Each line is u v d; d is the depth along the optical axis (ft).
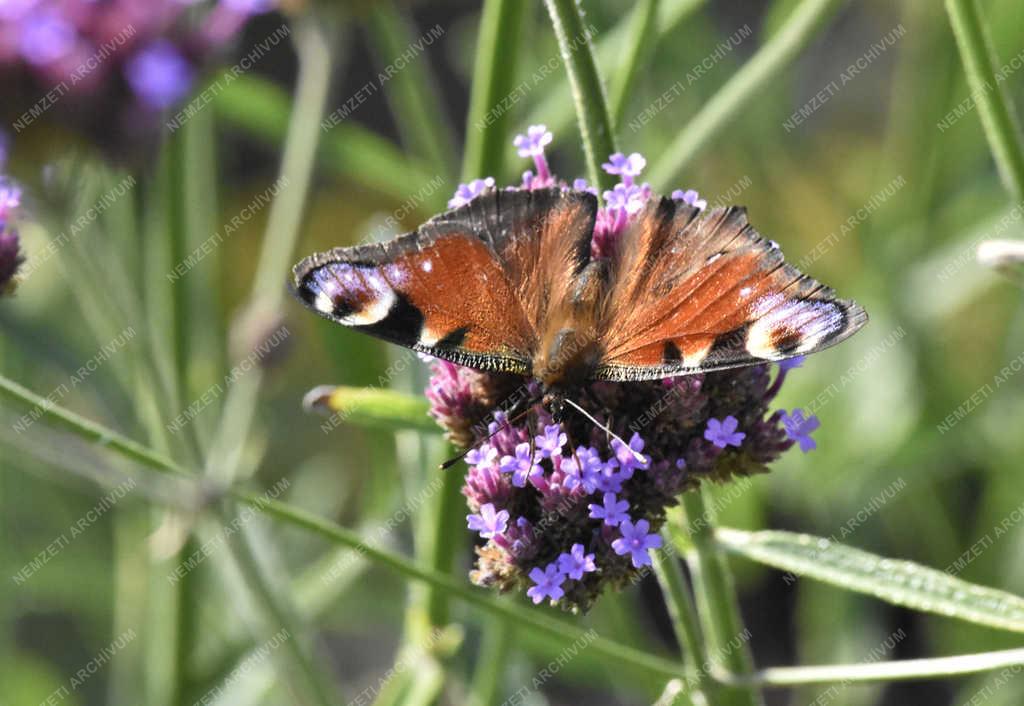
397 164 1.65
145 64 1.45
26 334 1.58
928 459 1.73
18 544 1.82
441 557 1.52
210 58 1.50
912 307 1.73
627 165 1.38
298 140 1.60
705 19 1.81
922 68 1.82
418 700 1.51
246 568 1.51
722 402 1.38
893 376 1.73
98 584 1.80
